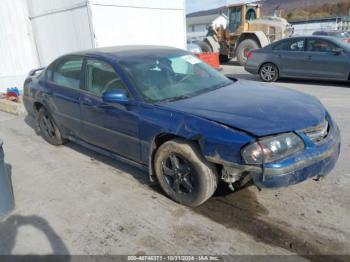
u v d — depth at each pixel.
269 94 3.40
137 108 3.27
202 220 2.94
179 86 3.56
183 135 2.88
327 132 2.94
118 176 3.88
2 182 3.14
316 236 2.65
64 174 4.04
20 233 2.91
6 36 9.31
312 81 9.70
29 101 5.23
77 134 4.34
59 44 9.02
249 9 15.27
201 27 57.09
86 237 2.81
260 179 2.56
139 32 9.09
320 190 3.31
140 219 3.01
